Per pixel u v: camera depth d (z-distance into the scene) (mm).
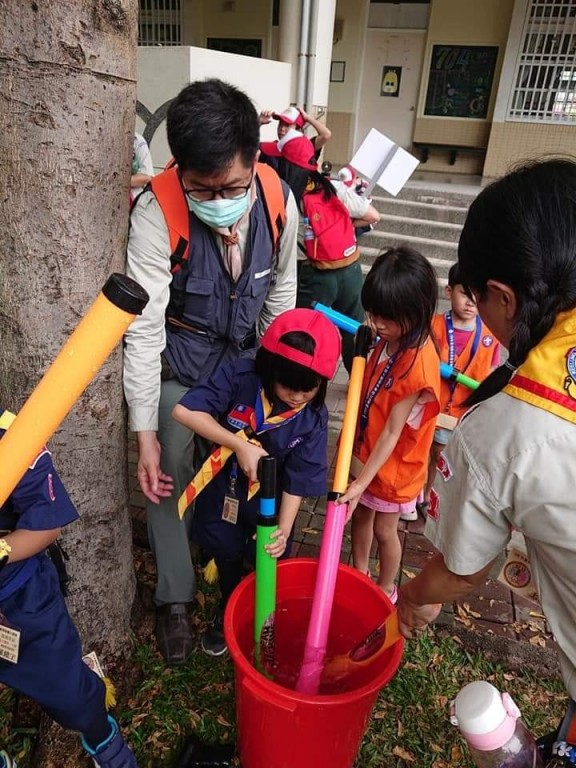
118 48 1346
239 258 1749
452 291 2430
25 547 1221
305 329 1513
